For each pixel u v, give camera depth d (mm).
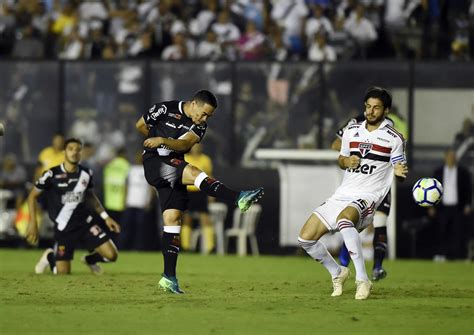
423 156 84500
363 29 91000
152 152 40000
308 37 93312
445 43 91062
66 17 99375
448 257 81812
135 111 87812
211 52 92062
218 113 86688
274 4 96562
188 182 39281
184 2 98438
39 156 88625
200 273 57750
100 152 88062
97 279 48062
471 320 32281
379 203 39625
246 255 82438
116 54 93438
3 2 100750
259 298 38219
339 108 85562
